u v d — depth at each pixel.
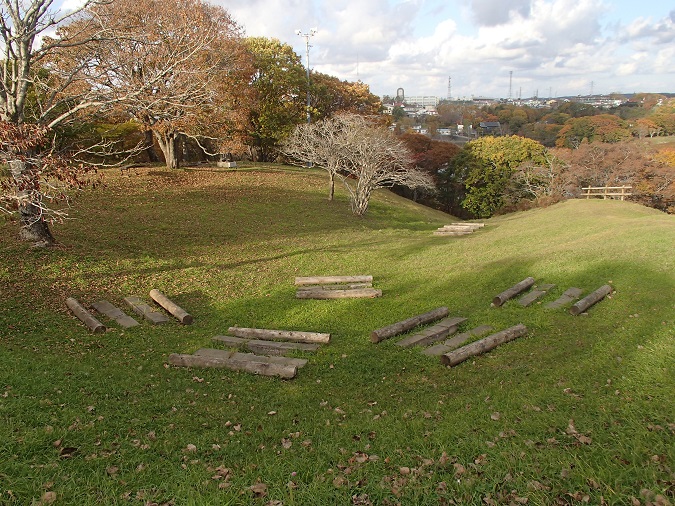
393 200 36.28
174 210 20.56
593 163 39.56
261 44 42.38
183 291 12.17
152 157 33.88
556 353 7.66
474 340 8.69
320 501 4.01
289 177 33.50
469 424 5.40
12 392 5.89
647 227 16.20
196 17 23.95
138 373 7.40
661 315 8.71
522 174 42.09
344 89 50.97
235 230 19.02
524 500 3.91
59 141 16.91
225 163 33.72
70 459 4.52
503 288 11.58
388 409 6.23
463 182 48.81
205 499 3.97
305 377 7.50
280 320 10.46
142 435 5.28
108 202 20.09
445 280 12.55
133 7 18.69
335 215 25.00
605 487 3.99
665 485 3.94
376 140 25.58
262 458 4.84
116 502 3.92
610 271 11.61
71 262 12.56
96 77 12.97
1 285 10.55
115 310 10.34
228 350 8.63
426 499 4.00
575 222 20.56
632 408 5.36
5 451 4.44
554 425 5.17
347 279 12.90
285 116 40.97
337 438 5.29
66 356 7.79
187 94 12.88
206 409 6.20
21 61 11.43
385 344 8.83
